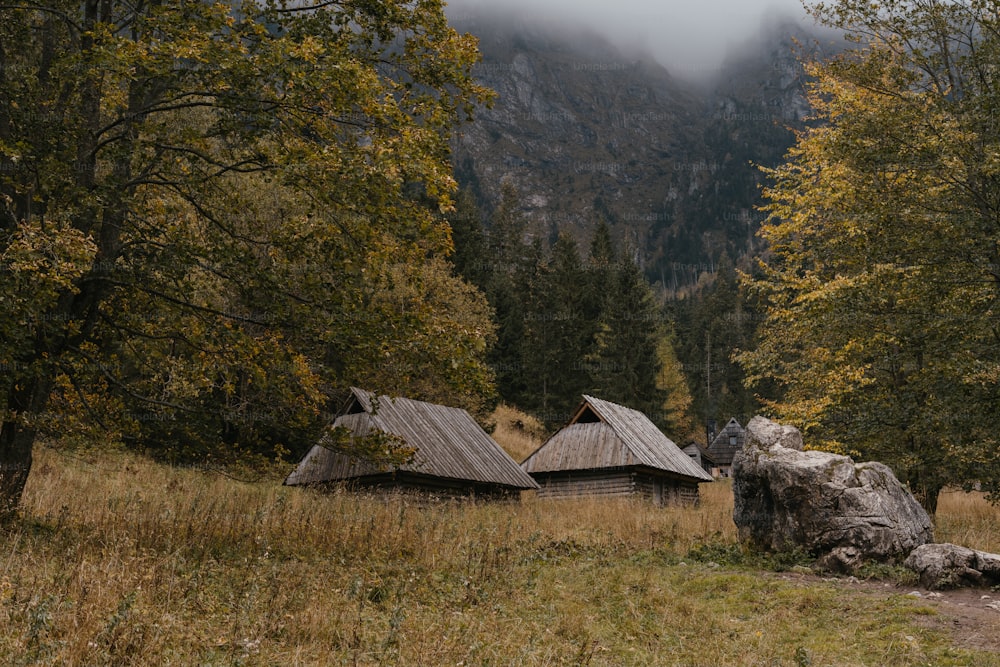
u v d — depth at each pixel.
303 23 12.87
